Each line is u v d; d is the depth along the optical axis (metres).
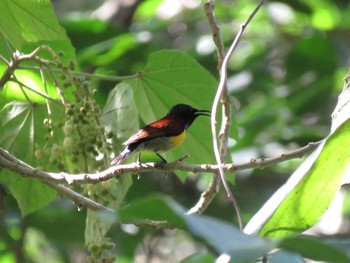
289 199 6.53
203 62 20.89
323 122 20.64
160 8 22.94
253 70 22.09
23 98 10.95
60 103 9.01
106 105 9.46
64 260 20.47
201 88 10.63
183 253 23.19
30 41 10.08
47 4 9.41
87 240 7.89
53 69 9.80
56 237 18.16
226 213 19.36
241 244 4.36
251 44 23.47
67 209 18.00
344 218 20.66
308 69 21.70
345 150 6.77
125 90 9.39
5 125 10.20
